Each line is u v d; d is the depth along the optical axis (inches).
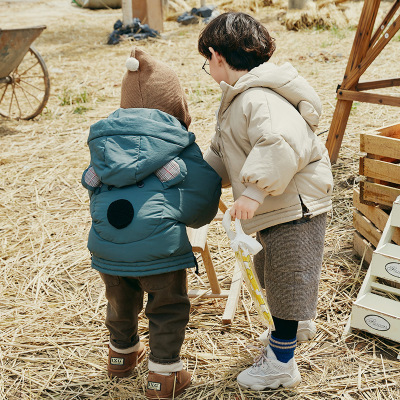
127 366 107.1
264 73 88.5
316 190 92.7
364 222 138.1
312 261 95.3
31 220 175.8
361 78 286.0
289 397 100.6
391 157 127.9
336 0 454.3
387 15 176.4
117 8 634.8
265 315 87.4
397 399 98.5
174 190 92.8
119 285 96.5
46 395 106.0
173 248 90.9
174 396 101.2
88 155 223.8
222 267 144.6
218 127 94.9
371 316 111.0
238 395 101.7
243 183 86.7
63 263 151.3
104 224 91.7
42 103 263.4
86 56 393.4
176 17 509.0
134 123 91.6
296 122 86.7
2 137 247.0
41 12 620.4
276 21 459.2
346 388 102.0
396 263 113.7
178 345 97.3
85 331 124.1
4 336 122.8
